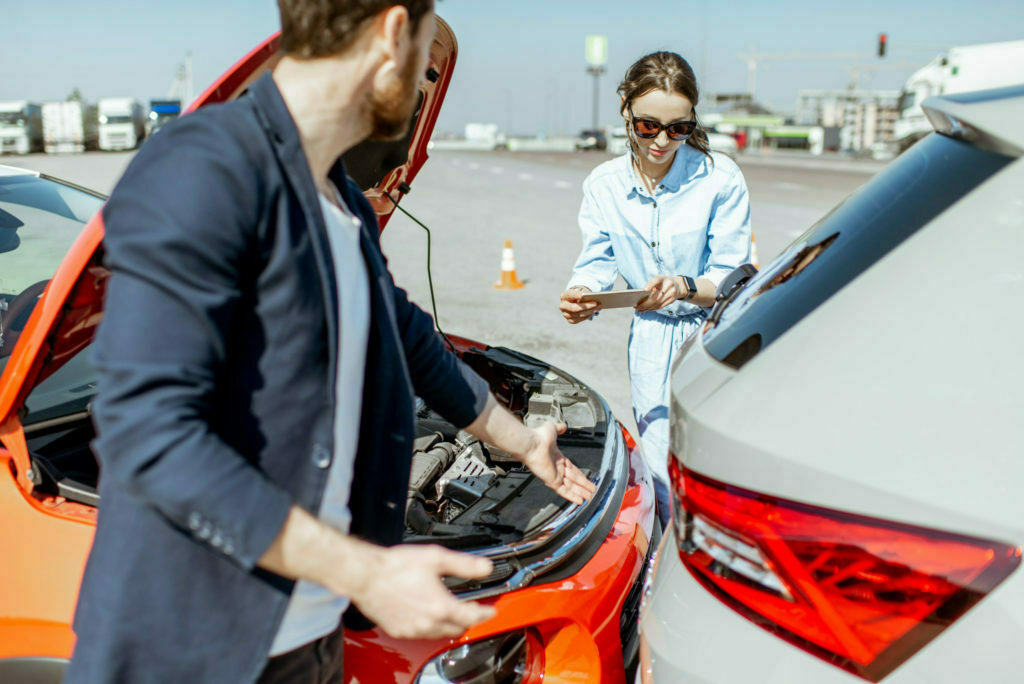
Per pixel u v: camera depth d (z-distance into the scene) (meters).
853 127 87.38
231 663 1.17
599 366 5.55
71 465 2.16
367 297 1.30
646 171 2.66
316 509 1.20
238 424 1.15
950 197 1.25
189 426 1.01
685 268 2.73
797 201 16.64
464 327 6.48
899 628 1.09
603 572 1.91
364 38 1.15
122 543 1.14
